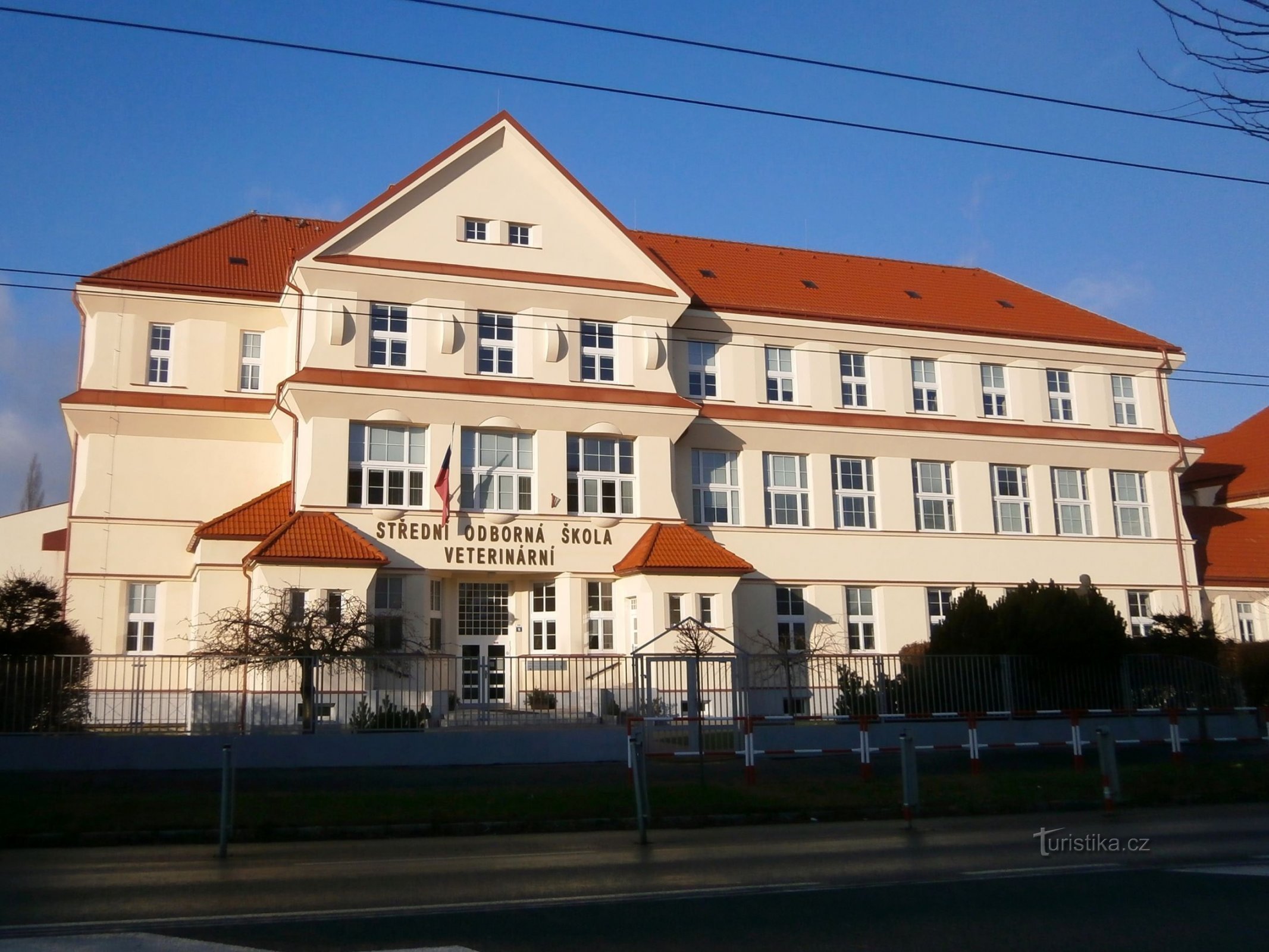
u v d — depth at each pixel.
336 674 24.11
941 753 25.39
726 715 26.05
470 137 32.75
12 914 9.77
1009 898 10.43
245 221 39.09
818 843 15.09
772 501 36.22
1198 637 31.19
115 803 17.16
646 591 30.91
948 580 37.66
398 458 30.89
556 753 23.73
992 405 40.00
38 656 22.30
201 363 33.44
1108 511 40.47
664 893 10.73
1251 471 48.88
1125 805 20.06
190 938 8.70
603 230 34.00
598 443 33.12
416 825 16.73
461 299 31.94
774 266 41.44
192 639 27.97
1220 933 8.91
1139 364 42.34
